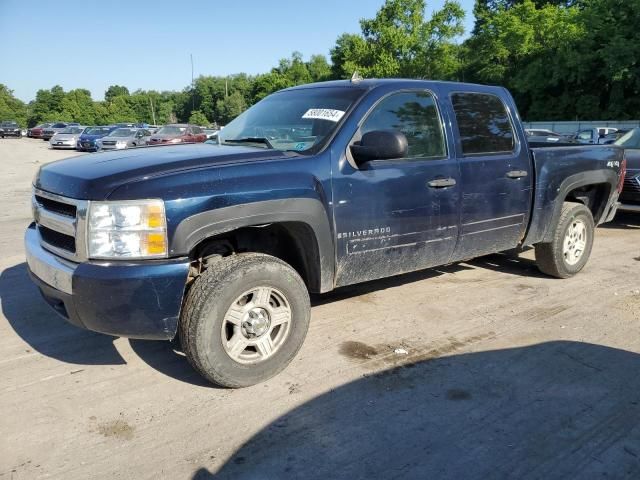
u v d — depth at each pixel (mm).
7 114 104000
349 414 3148
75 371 3648
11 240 7523
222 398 3316
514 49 39844
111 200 2988
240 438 2916
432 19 38844
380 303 4953
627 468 2709
